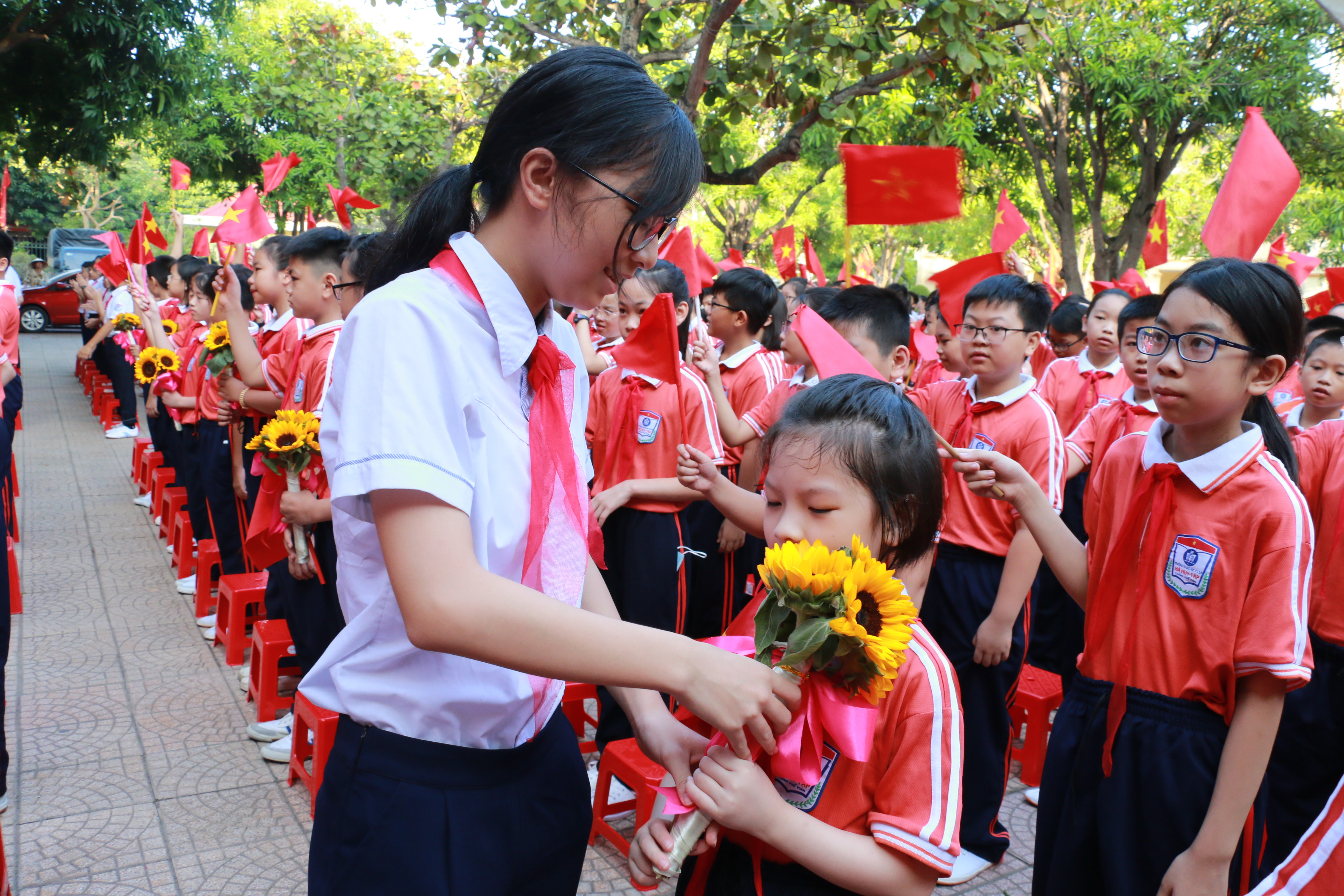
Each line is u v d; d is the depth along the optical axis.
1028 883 2.67
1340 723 2.57
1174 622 1.77
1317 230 12.86
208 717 3.50
